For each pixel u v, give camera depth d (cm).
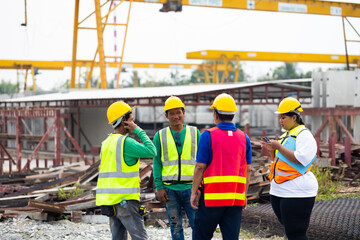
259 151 1313
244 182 434
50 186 1245
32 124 3372
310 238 584
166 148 507
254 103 2712
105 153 449
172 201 506
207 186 423
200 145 425
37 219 824
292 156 430
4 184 1443
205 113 3947
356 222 652
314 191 440
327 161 1142
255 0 4169
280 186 443
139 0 3975
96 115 2927
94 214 904
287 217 440
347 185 1113
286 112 448
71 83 4647
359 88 2197
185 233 694
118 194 433
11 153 3497
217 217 422
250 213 778
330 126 1988
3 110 2455
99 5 3941
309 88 2950
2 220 827
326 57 6250
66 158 2773
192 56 6209
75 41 4528
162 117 3684
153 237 661
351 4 4300
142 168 1141
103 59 3978
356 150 1304
